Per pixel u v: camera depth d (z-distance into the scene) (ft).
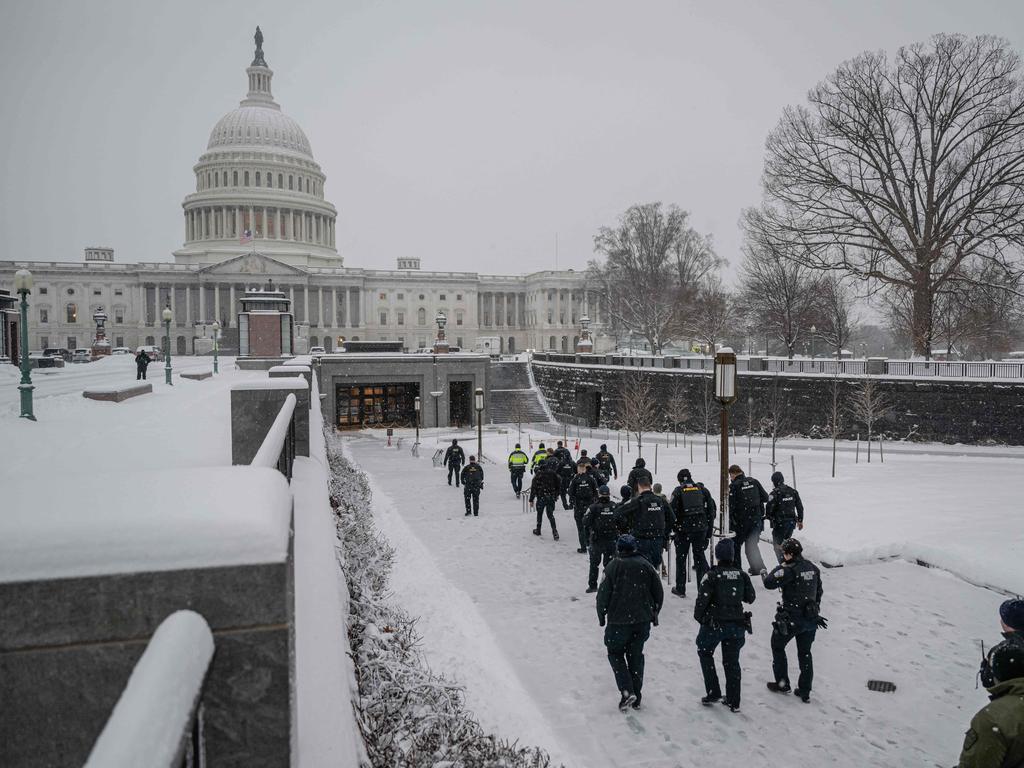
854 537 47.93
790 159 142.72
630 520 38.45
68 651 6.51
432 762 17.26
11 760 6.50
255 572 6.88
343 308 435.53
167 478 8.34
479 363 195.72
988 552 42.83
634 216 264.93
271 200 458.50
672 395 153.48
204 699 6.89
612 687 28.40
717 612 26.03
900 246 138.31
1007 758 13.14
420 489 83.35
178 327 406.62
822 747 23.68
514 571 45.83
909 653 31.32
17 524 6.61
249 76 522.06
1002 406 114.42
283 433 20.42
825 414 129.90
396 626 26.13
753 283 187.62
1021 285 127.85
